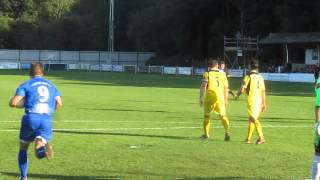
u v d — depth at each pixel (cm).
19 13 16788
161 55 15588
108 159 1670
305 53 10975
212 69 2153
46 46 16212
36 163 1585
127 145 1962
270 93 5400
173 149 1881
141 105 3794
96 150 1841
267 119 2986
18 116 2914
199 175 1445
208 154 1781
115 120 2839
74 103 3900
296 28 12250
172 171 1494
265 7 13375
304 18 12119
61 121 2750
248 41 11375
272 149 1905
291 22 12244
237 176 1439
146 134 2289
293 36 11069
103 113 3203
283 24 12419
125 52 15175
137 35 15800
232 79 8538
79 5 17350
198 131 2412
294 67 10481
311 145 2011
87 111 3309
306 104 4078
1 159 1642
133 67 12069
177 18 14962
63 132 2314
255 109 2036
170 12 14962
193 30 15088
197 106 3747
